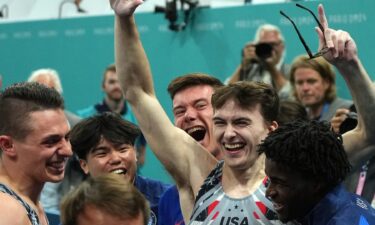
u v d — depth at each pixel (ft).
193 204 9.05
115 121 10.78
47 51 22.68
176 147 9.11
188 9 19.58
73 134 10.87
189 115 10.55
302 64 15.98
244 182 8.14
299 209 7.30
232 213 7.94
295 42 17.76
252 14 18.60
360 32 16.94
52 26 22.54
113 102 19.95
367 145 8.26
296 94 16.28
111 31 21.47
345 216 7.11
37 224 7.68
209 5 19.67
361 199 7.61
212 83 10.71
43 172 7.89
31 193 7.98
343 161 7.30
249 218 7.82
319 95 15.90
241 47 18.86
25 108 7.78
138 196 6.32
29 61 23.04
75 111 22.17
